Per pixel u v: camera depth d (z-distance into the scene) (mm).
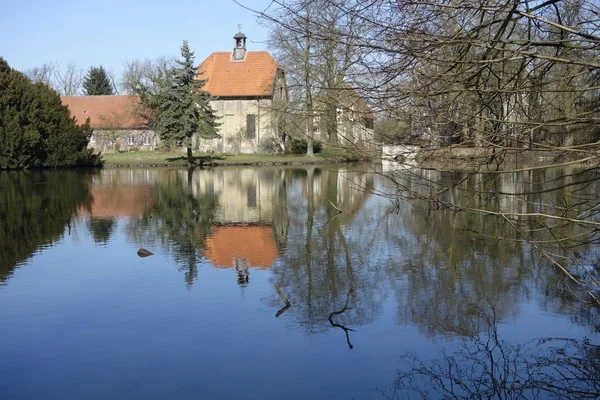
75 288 9195
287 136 51469
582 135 6512
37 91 39688
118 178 32062
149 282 9539
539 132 6426
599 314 7762
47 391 5844
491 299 8469
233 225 15453
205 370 6242
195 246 12539
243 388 5871
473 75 5402
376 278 9734
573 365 6305
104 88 79750
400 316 7828
